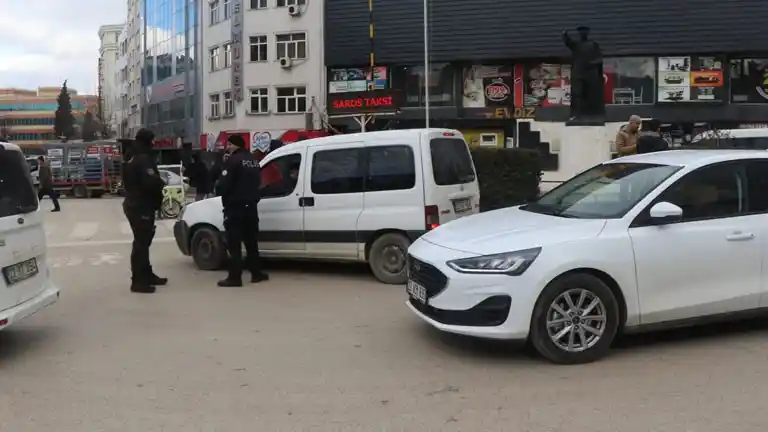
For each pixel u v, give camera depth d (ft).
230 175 27.17
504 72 102.22
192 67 137.08
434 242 18.39
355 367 16.85
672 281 17.26
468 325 16.63
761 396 14.47
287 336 19.85
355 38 107.45
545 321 16.42
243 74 116.37
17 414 14.02
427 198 27.20
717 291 17.63
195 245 31.81
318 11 109.91
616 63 99.40
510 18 100.63
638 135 35.50
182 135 143.43
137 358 17.88
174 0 148.05
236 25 116.57
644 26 97.66
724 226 17.79
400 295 25.64
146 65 175.11
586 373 16.10
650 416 13.43
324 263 33.32
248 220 27.89
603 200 18.63
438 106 104.63
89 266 33.83
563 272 16.39
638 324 17.19
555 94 100.94
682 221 17.63
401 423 13.25
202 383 15.83
